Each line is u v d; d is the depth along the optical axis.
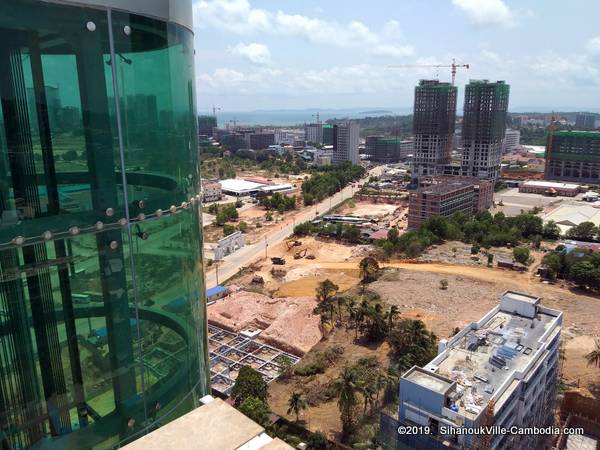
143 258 16.09
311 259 144.62
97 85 14.04
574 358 80.75
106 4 13.81
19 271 13.10
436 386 48.97
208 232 182.00
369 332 88.50
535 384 55.97
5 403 13.27
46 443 14.22
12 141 12.62
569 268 117.06
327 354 83.75
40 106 13.00
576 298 106.12
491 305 102.75
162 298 17.17
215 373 80.06
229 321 100.69
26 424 13.71
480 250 143.62
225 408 13.91
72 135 13.69
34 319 13.52
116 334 15.53
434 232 156.88
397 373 72.94
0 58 12.20
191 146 18.55
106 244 14.85
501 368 55.03
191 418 13.49
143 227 15.89
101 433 15.50
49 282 13.71
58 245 13.76
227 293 118.19
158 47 15.76
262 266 140.00
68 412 14.61
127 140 15.04
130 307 15.85
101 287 14.92
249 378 70.00
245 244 163.50
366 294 109.69
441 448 45.69
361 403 69.31
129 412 16.25
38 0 12.59
